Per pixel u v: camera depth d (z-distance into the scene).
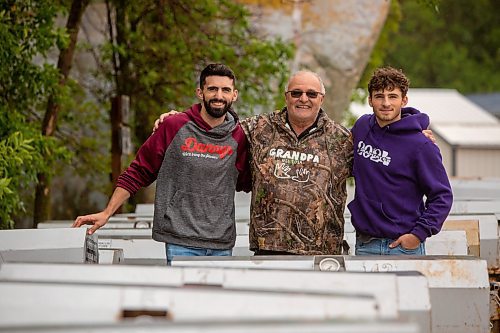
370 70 26.19
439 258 6.99
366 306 4.80
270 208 8.37
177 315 4.87
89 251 8.47
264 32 19.73
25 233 8.18
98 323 4.24
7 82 12.77
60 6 13.81
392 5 25.28
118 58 17.69
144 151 8.52
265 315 4.81
